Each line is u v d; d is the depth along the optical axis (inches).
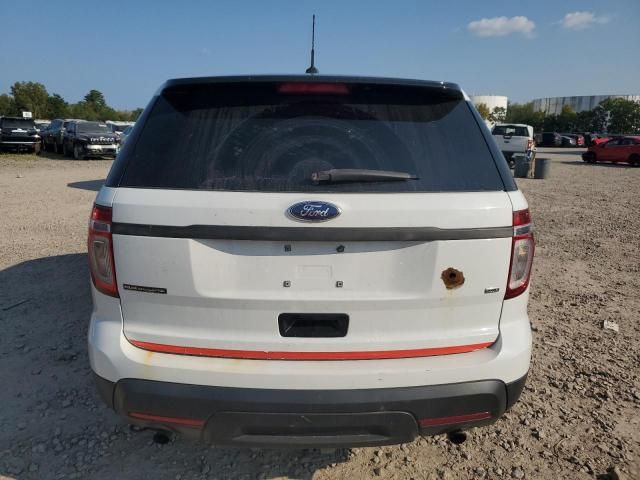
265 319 81.4
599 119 3481.8
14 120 1028.5
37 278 209.8
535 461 107.6
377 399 80.0
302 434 81.3
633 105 3319.4
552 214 414.0
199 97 89.7
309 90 89.0
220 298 80.3
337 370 80.5
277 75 89.9
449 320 84.0
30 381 132.4
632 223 375.6
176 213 78.7
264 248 79.7
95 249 83.2
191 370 80.0
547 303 199.6
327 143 85.7
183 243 78.9
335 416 79.7
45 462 103.4
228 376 79.4
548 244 303.7
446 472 104.0
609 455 109.5
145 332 83.0
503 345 85.0
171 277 80.1
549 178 729.0
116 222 80.6
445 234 80.2
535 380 139.5
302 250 80.0
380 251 80.7
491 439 114.6
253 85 89.1
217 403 79.1
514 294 85.7
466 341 84.7
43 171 694.5
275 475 101.8
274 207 78.4
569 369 145.9
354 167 84.0
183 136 85.6
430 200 80.5
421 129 88.0
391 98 90.8
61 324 165.8
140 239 79.8
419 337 83.3
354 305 81.2
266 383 79.4
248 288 80.7
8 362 141.5
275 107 88.6
